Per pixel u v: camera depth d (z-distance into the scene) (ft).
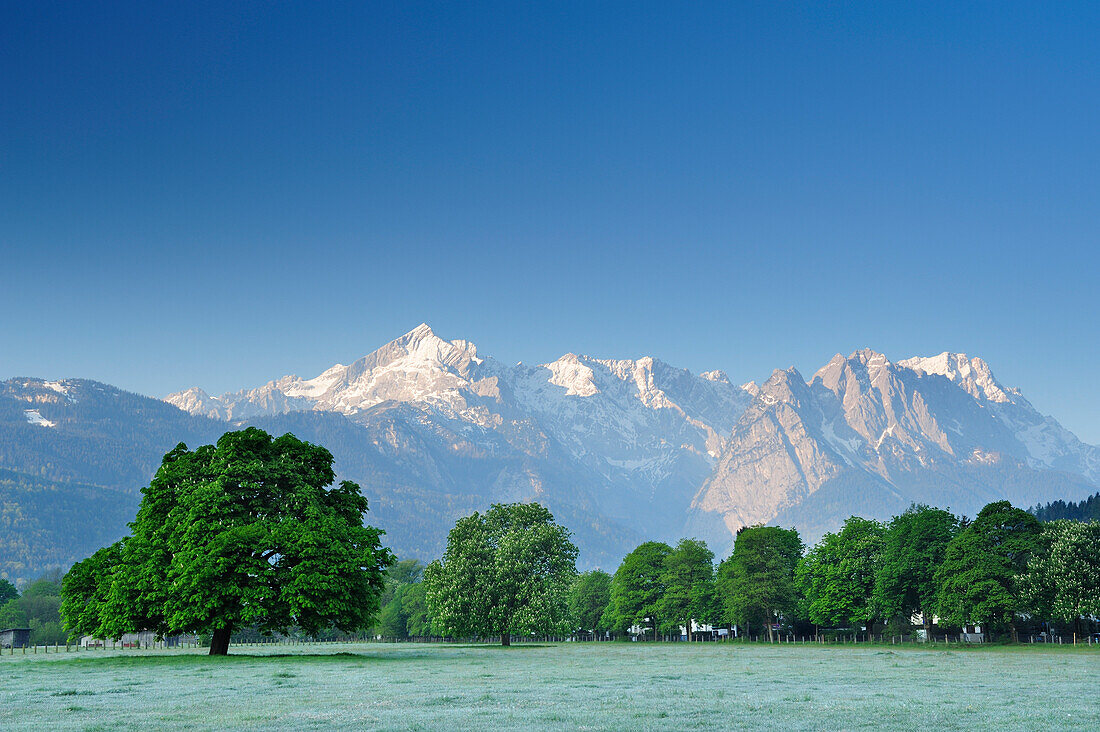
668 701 130.52
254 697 138.62
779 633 595.47
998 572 394.32
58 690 154.10
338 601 255.70
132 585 260.21
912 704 126.31
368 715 112.68
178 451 290.76
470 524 467.11
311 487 279.69
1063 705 125.08
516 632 426.92
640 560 639.35
